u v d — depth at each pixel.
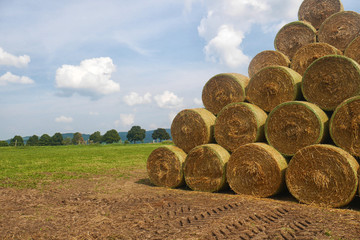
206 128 9.19
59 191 8.95
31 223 5.61
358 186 6.06
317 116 6.94
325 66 7.40
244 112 8.29
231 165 8.12
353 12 9.64
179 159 9.38
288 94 8.19
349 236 4.54
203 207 6.58
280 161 7.36
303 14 11.73
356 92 6.94
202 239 4.61
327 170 6.42
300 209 6.23
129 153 25.59
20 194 8.47
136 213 6.25
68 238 4.79
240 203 6.84
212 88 9.93
